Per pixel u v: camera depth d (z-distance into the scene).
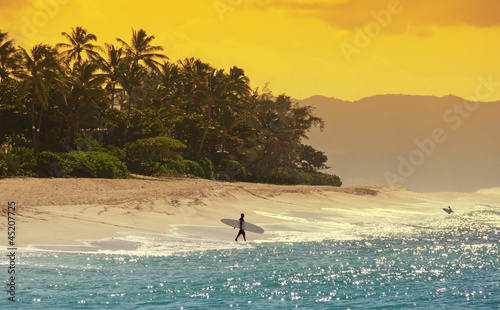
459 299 22.09
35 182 51.44
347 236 39.56
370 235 40.75
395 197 77.81
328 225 45.16
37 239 29.38
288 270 26.80
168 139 75.19
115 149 75.19
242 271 26.19
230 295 21.92
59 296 20.48
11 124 70.69
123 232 33.38
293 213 50.56
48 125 73.38
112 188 53.72
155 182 62.94
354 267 28.20
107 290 21.62
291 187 74.12
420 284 24.73
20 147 65.69
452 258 31.72
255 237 36.59
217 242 33.56
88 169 60.94
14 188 46.62
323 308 20.47
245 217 44.53
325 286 23.89
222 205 48.59
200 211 44.19
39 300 19.84
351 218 51.28
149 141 74.25
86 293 21.03
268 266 27.56
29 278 22.56
